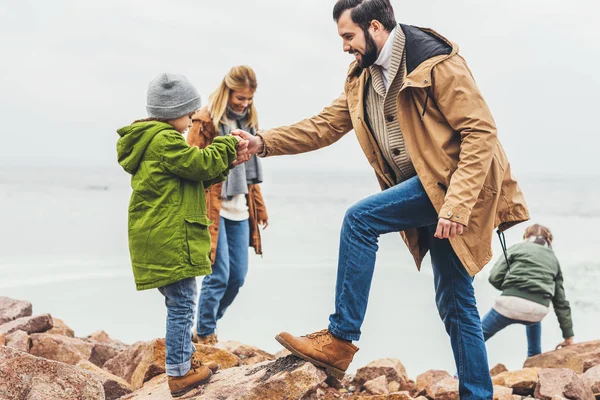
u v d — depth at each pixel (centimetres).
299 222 1930
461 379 318
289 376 313
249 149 358
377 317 782
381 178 335
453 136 302
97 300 848
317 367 322
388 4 304
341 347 316
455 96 292
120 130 324
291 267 1098
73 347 486
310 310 798
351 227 309
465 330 318
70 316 768
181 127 337
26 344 473
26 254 1229
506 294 561
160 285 314
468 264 301
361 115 323
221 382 336
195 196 324
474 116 290
